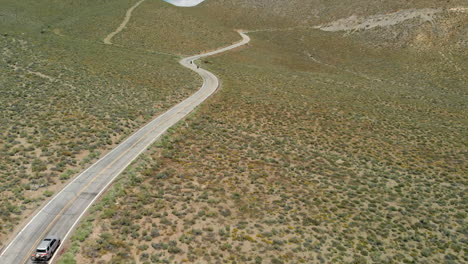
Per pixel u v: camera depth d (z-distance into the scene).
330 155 39.22
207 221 26.00
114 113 46.09
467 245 25.02
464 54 93.00
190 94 57.91
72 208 26.72
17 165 31.50
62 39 81.69
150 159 35.09
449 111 59.44
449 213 28.83
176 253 22.58
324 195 30.72
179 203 28.05
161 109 49.88
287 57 103.00
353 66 96.62
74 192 28.77
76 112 44.50
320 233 25.45
